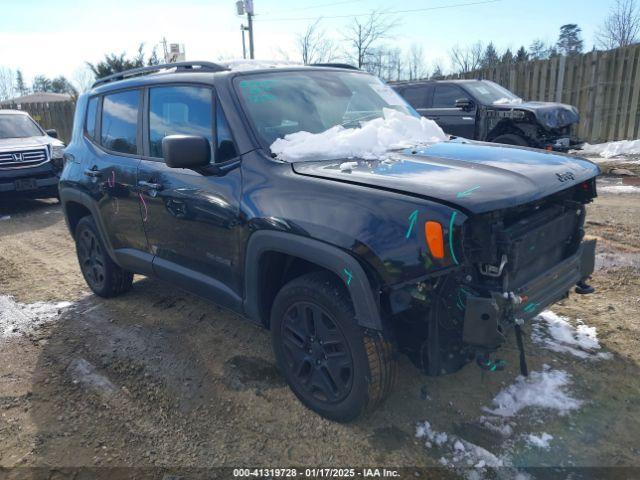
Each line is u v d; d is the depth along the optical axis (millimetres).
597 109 12180
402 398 2975
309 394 2893
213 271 3281
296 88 3430
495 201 2301
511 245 2383
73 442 2789
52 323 4254
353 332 2521
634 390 2932
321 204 2547
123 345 3811
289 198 2680
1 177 8695
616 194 7598
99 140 4348
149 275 3984
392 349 2551
